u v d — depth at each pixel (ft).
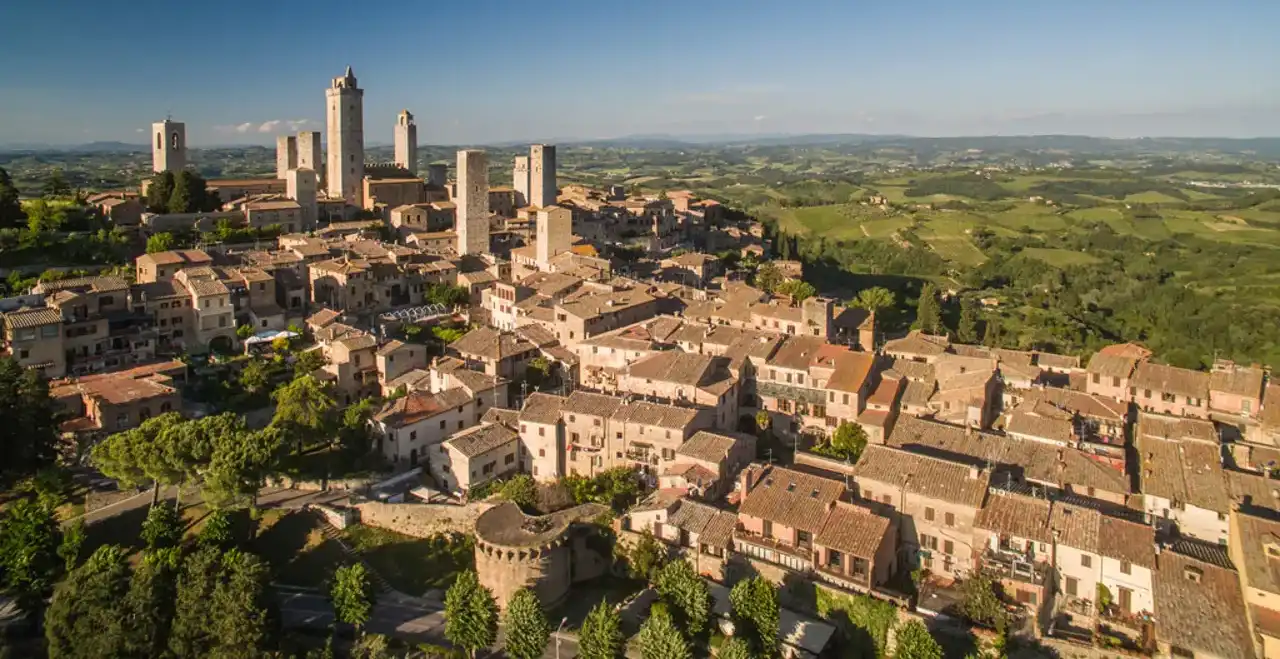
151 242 651.25
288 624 338.95
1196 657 269.64
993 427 433.07
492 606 315.78
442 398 466.29
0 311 502.38
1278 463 377.50
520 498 386.52
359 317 592.19
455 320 617.62
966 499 333.83
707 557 342.85
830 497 342.64
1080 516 320.70
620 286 621.72
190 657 311.47
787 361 463.01
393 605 355.15
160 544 361.92
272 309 583.58
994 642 288.30
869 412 435.12
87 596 316.81
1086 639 292.20
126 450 386.32
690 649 298.35
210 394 496.23
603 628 293.84
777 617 301.63
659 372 458.50
